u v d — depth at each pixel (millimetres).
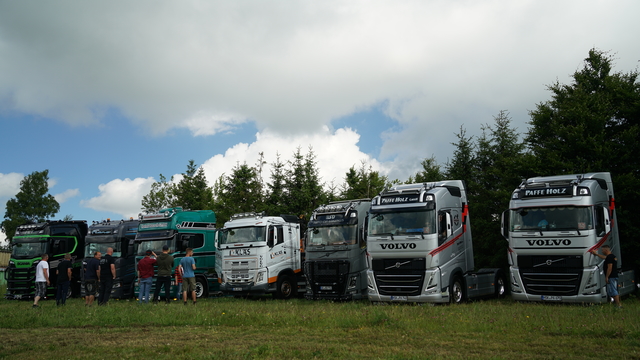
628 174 20109
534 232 15508
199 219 23391
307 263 19016
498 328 10617
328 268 18484
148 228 22531
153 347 9219
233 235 21141
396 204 16484
